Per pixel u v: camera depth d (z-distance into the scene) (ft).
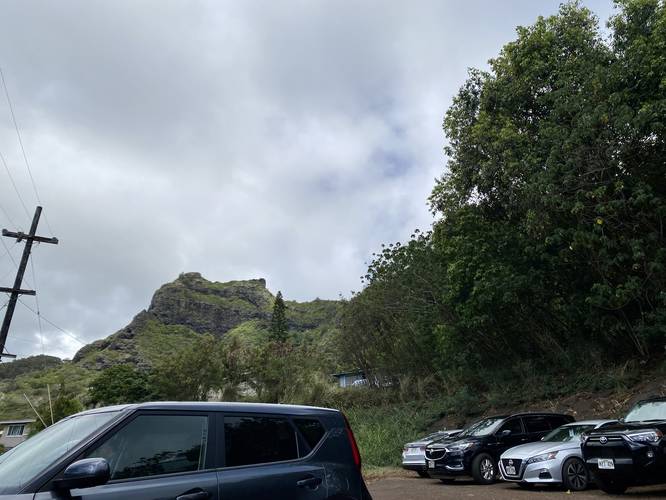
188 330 579.07
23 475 11.90
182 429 13.87
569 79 59.21
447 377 88.12
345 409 100.07
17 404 239.50
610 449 32.53
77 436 12.91
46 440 13.57
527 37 66.39
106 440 12.60
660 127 50.03
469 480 49.65
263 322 550.36
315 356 122.93
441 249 77.36
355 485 16.10
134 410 13.42
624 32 60.49
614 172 54.95
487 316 69.10
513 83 66.64
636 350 64.85
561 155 57.06
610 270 57.57
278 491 14.28
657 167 55.16
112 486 12.00
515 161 60.95
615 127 53.06
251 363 126.72
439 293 83.46
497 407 73.15
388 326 101.45
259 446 14.85
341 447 16.47
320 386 109.40
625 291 55.21
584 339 69.62
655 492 34.40
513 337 76.64
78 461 11.35
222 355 131.95
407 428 77.87
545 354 75.05
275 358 123.44
